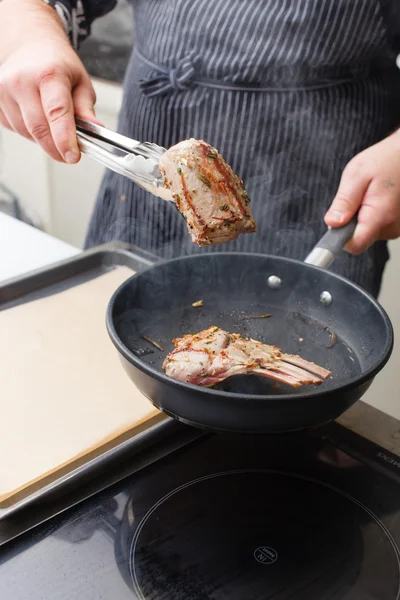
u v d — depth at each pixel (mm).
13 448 739
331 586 607
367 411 779
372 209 878
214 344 737
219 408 613
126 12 1565
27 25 1015
